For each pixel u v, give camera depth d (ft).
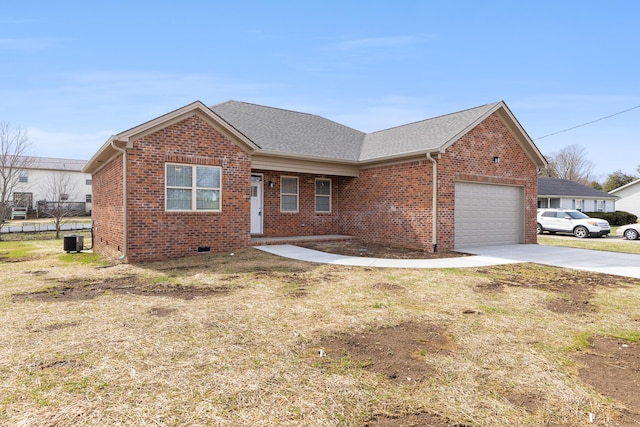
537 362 13.23
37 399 10.18
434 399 10.61
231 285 24.71
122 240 34.06
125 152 33.35
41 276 28.22
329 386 11.23
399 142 50.14
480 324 17.30
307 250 41.34
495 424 9.44
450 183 43.11
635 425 9.45
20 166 92.73
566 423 9.53
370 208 49.83
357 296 22.02
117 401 10.14
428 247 42.16
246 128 50.72
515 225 51.37
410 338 15.44
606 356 13.92
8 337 14.93
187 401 10.22
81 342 14.47
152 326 16.42
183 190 36.58
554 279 28.12
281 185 50.90
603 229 67.56
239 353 13.64
